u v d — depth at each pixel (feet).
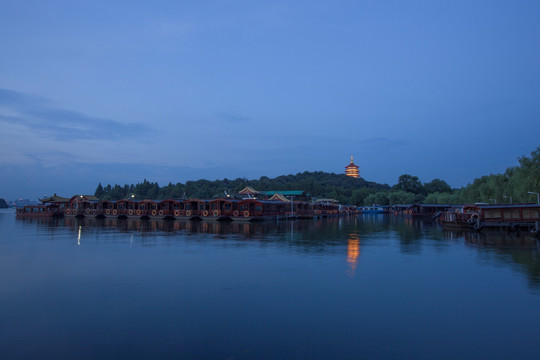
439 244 114.42
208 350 35.14
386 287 57.77
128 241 119.14
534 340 37.52
